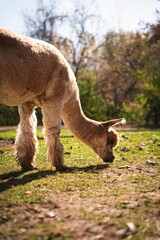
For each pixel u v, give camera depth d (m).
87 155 3.31
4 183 2.23
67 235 1.40
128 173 2.55
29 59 2.41
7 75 2.31
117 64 12.62
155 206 1.73
